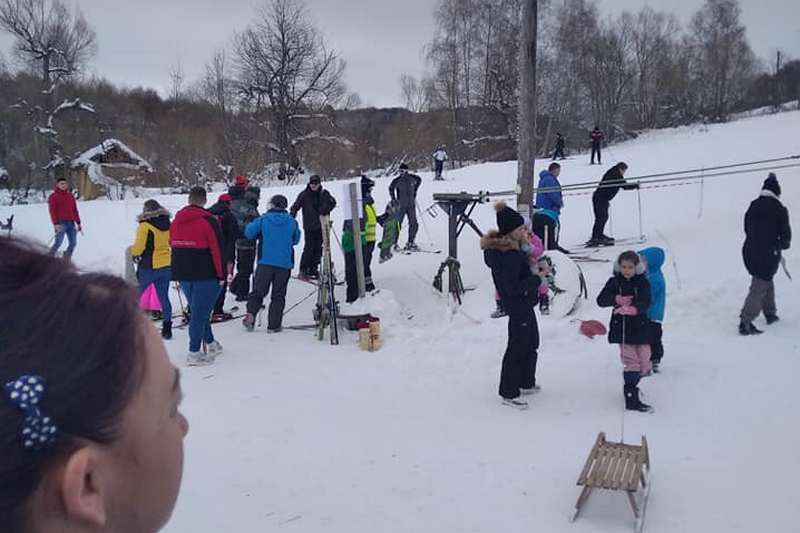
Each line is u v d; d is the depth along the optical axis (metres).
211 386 7.34
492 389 7.07
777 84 70.75
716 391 6.68
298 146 53.03
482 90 54.22
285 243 9.73
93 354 0.69
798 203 14.84
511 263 6.47
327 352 8.59
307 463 5.37
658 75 63.94
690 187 18.59
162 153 46.12
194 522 4.50
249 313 9.77
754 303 8.31
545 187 13.06
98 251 16.59
